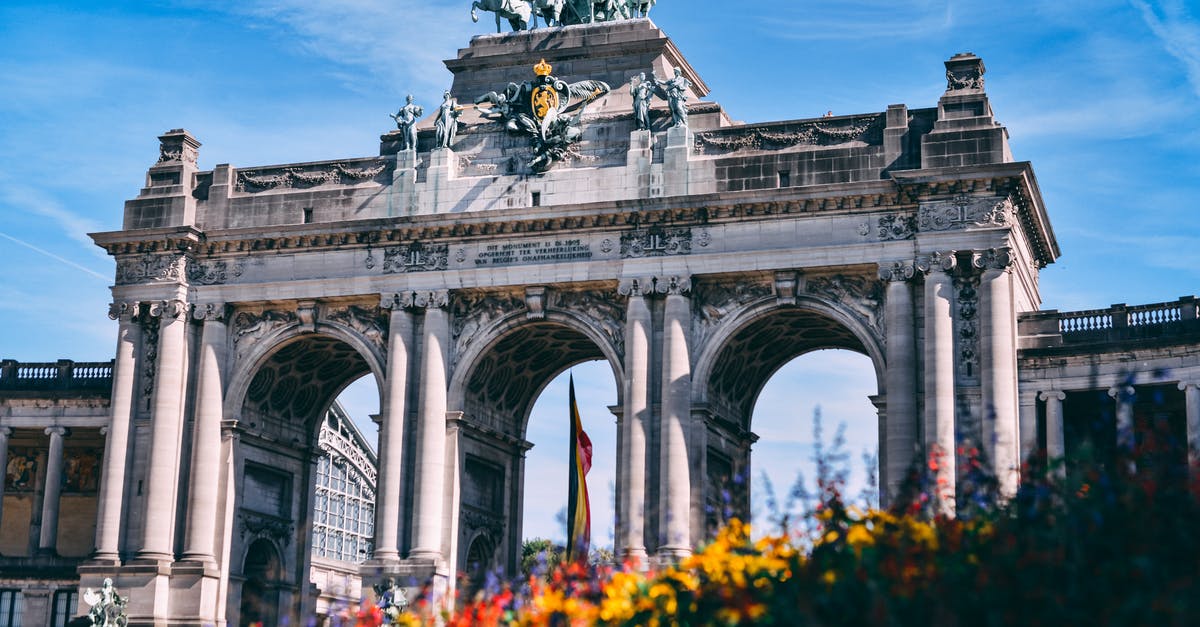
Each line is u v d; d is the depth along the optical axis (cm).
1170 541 2645
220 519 8562
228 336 8762
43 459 10119
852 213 7838
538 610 3391
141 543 8469
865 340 7762
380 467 8269
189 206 8831
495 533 8931
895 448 7488
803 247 7856
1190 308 7725
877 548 2847
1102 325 7888
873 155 7881
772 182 7988
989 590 2552
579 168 8356
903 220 7750
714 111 8312
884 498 7481
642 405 7919
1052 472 3378
